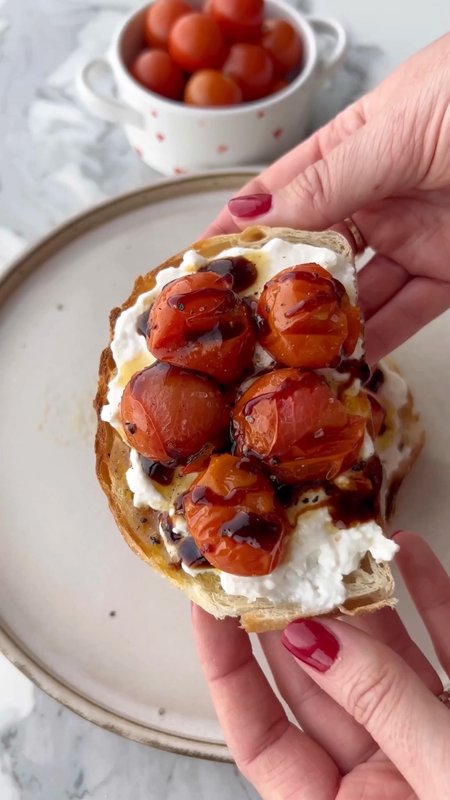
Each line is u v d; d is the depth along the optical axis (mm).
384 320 318
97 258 352
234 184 362
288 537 210
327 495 213
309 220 272
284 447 198
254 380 211
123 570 293
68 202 387
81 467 313
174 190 362
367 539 213
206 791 267
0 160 398
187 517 203
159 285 238
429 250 311
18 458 315
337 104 406
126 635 281
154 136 365
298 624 211
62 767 272
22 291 346
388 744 200
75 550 297
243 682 248
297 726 263
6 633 275
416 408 320
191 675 273
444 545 295
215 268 232
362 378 222
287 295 205
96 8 448
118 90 397
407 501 302
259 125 353
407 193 298
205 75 346
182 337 203
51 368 332
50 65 430
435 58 279
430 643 281
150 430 205
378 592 217
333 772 238
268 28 364
